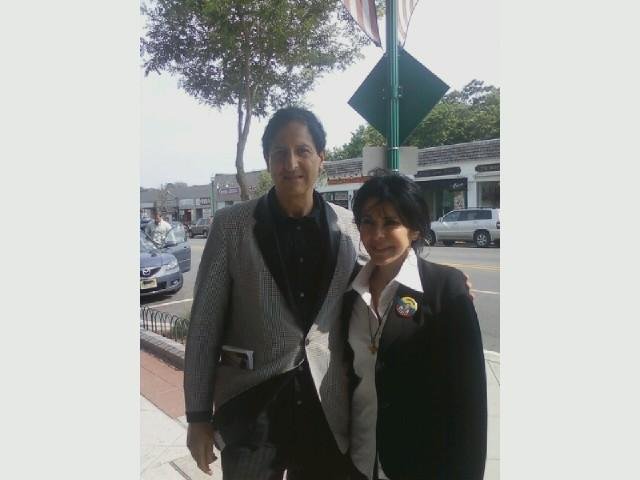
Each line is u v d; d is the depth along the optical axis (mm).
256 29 5113
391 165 3246
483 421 1433
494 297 7699
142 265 7898
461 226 16250
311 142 1663
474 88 28766
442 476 1468
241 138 5457
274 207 1725
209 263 1702
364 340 1649
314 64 5574
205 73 5520
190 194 43469
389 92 3223
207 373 1691
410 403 1513
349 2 3162
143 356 4898
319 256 1702
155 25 5277
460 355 1436
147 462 2855
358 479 1701
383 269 1628
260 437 1640
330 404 1680
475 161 19484
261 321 1633
